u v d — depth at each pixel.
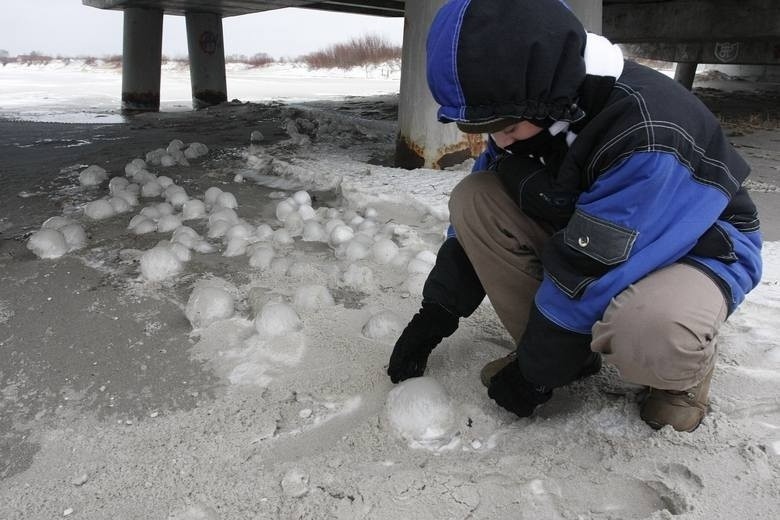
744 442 1.69
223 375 2.15
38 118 9.44
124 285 2.86
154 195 4.39
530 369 1.68
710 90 14.95
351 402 1.97
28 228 3.69
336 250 3.25
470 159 5.14
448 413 1.81
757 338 2.27
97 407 1.99
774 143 6.88
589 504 1.53
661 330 1.45
